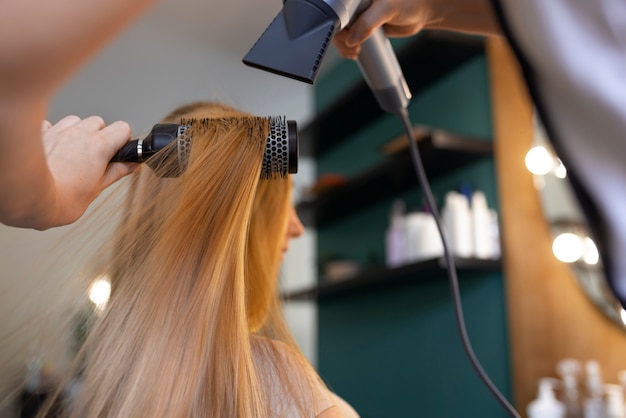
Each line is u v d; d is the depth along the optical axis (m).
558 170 1.69
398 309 2.25
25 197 0.38
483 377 0.73
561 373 1.59
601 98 0.28
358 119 2.55
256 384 0.64
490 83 1.93
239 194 0.63
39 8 0.27
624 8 0.28
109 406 0.62
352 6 0.52
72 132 0.49
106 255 0.69
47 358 0.71
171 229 0.63
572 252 1.63
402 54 2.01
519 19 0.30
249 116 0.69
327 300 2.78
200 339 0.62
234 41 2.61
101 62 2.70
